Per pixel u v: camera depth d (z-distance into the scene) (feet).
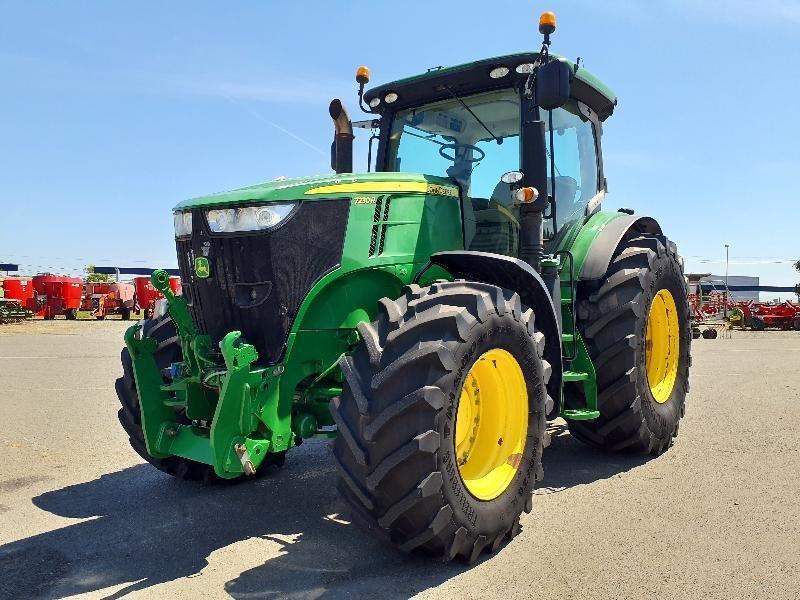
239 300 10.88
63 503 12.66
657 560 9.69
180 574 9.47
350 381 9.34
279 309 10.68
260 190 10.93
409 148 15.99
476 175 14.93
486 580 9.13
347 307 11.32
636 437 14.93
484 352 9.88
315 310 11.02
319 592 8.83
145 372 11.86
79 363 35.01
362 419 9.07
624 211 18.13
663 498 12.49
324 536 10.91
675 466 14.74
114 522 11.62
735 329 77.00
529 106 13.76
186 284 11.70
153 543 10.66
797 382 27.53
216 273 11.10
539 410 11.06
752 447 16.31
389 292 11.93
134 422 13.02
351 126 16.29
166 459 13.46
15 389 25.70
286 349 10.68
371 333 9.60
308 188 10.99
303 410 11.35
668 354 16.99
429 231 12.50
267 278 10.71
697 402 22.63
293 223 10.80
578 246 15.12
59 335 57.21
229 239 10.91
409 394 8.91
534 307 12.16
